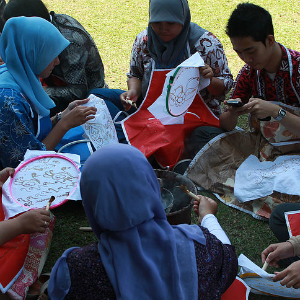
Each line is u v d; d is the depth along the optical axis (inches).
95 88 130.9
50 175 82.5
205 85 107.4
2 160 93.7
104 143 108.3
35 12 107.5
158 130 113.0
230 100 99.0
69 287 51.6
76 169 84.4
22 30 91.1
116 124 118.6
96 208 50.9
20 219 71.4
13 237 72.4
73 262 52.0
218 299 54.1
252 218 100.3
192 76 102.9
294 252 69.4
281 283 63.8
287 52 94.7
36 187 79.4
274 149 106.3
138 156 52.8
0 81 91.3
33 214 71.2
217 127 116.3
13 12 106.9
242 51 91.2
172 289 49.9
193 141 115.2
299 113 99.2
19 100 90.0
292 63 94.4
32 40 91.5
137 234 50.9
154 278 49.4
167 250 51.3
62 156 87.4
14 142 90.6
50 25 94.2
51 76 123.6
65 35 117.3
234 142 111.3
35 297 78.4
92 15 250.1
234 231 96.7
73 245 94.1
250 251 91.0
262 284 71.8
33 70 95.7
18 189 78.8
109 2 273.1
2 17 118.0
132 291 48.9
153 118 116.6
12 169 82.3
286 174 96.6
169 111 104.8
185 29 111.5
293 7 254.2
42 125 100.2
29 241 81.6
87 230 97.4
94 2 273.6
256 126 108.4
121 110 126.0
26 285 76.7
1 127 88.9
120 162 51.0
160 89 116.0
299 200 95.7
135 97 123.1
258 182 99.8
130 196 50.4
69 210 105.0
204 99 120.0
